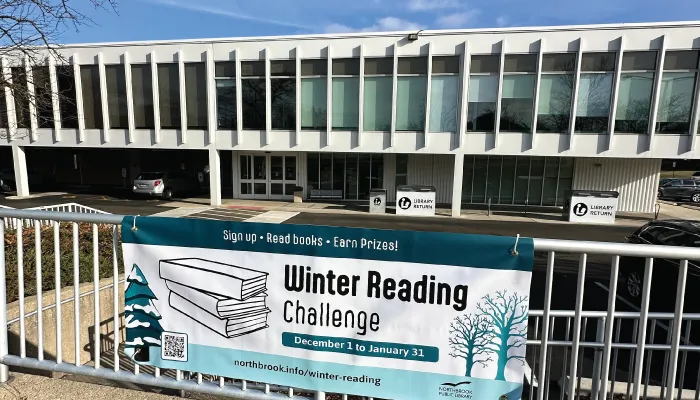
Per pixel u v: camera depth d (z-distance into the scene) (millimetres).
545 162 20406
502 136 16312
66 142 19516
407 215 17438
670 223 6855
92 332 4613
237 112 18109
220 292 2537
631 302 6840
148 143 18906
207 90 18109
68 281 4773
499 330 2227
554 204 20547
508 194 20922
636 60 14938
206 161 29188
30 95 8641
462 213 18188
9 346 3775
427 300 2293
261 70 17859
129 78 18484
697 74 14516
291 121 18141
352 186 22000
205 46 17891
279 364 2521
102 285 4707
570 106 15656
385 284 2328
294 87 17875
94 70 18828
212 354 2600
